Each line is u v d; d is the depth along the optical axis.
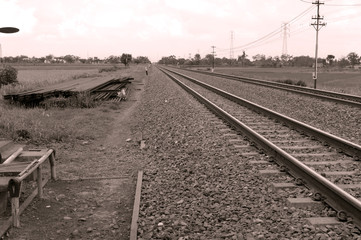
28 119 13.68
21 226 5.44
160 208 5.89
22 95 17.42
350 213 5.31
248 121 14.12
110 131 13.22
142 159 9.24
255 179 7.14
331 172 7.56
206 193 6.43
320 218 5.34
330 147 9.69
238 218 5.45
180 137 11.06
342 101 18.89
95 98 20.41
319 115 16.05
